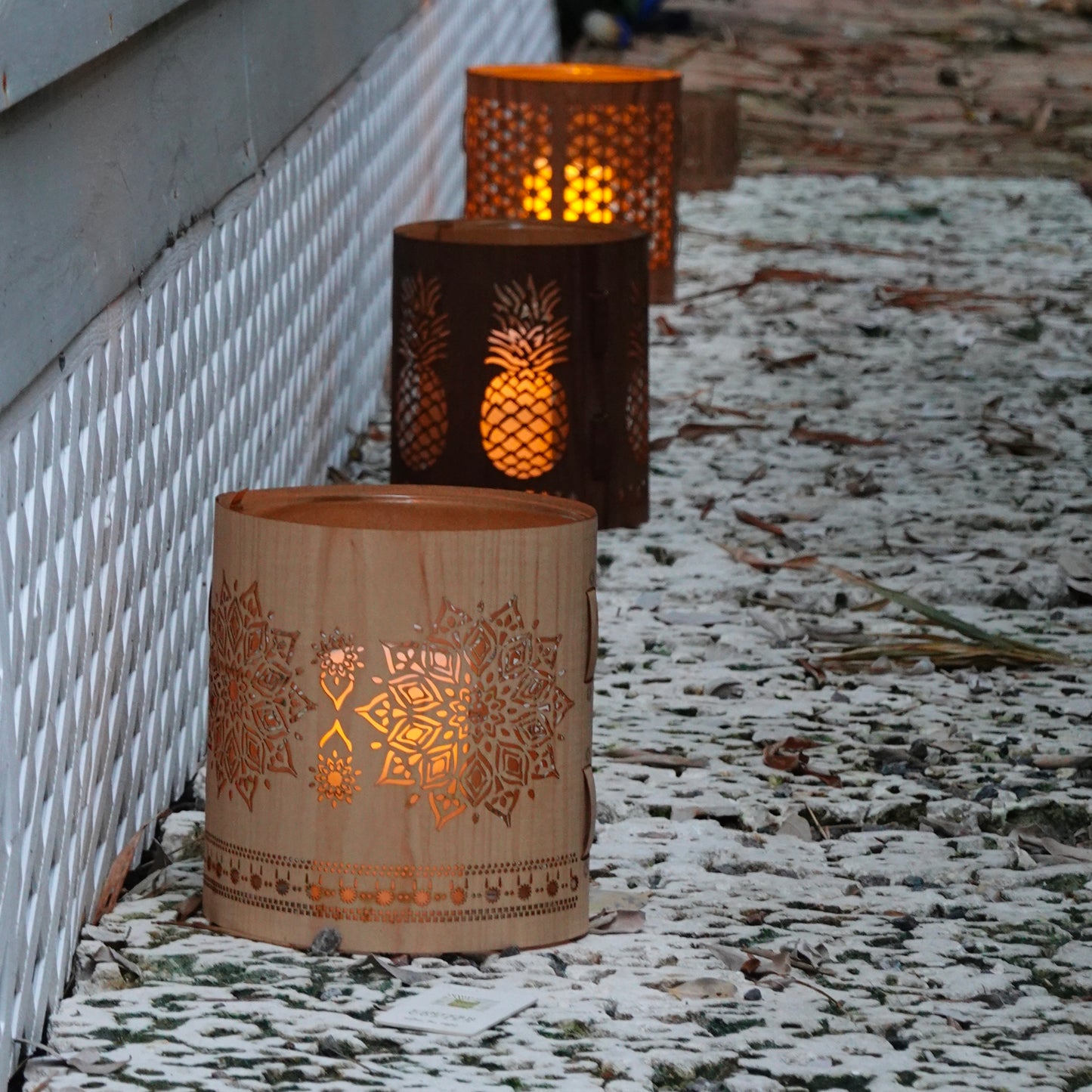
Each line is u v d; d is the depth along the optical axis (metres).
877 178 15.71
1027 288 11.67
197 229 5.08
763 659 5.95
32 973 3.62
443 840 3.92
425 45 10.55
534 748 3.95
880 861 4.54
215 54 5.24
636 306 7.03
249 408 5.81
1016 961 4.03
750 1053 3.59
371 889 3.93
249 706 3.95
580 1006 3.77
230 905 4.07
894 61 23.42
